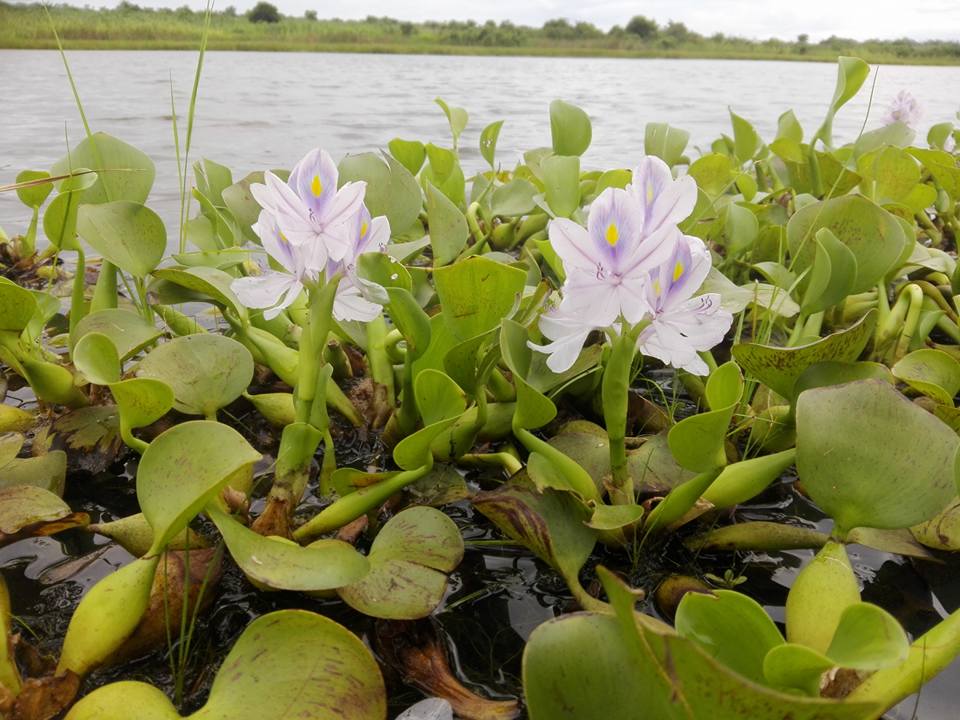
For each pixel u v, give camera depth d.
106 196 0.77
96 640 0.41
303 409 0.49
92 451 0.63
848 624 0.34
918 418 0.46
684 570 0.53
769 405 0.67
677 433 0.45
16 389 0.76
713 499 0.52
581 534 0.48
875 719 0.37
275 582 0.40
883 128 1.35
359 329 0.68
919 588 0.52
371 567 0.45
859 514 0.45
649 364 0.85
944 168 1.06
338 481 0.50
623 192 0.40
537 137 2.23
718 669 0.27
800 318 0.67
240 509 0.50
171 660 0.42
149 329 0.65
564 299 0.41
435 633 0.46
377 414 0.67
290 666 0.39
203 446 0.43
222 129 2.16
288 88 3.61
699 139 2.29
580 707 0.34
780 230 0.89
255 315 0.73
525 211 1.07
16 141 1.85
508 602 0.49
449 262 0.74
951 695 0.42
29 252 1.07
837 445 0.46
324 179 0.45
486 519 0.58
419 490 0.56
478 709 0.41
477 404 0.56
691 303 0.43
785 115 1.37
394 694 0.42
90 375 0.49
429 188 0.73
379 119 2.50
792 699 0.27
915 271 0.98
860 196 0.72
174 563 0.46
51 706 0.39
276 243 0.47
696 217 0.90
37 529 0.50
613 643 0.35
